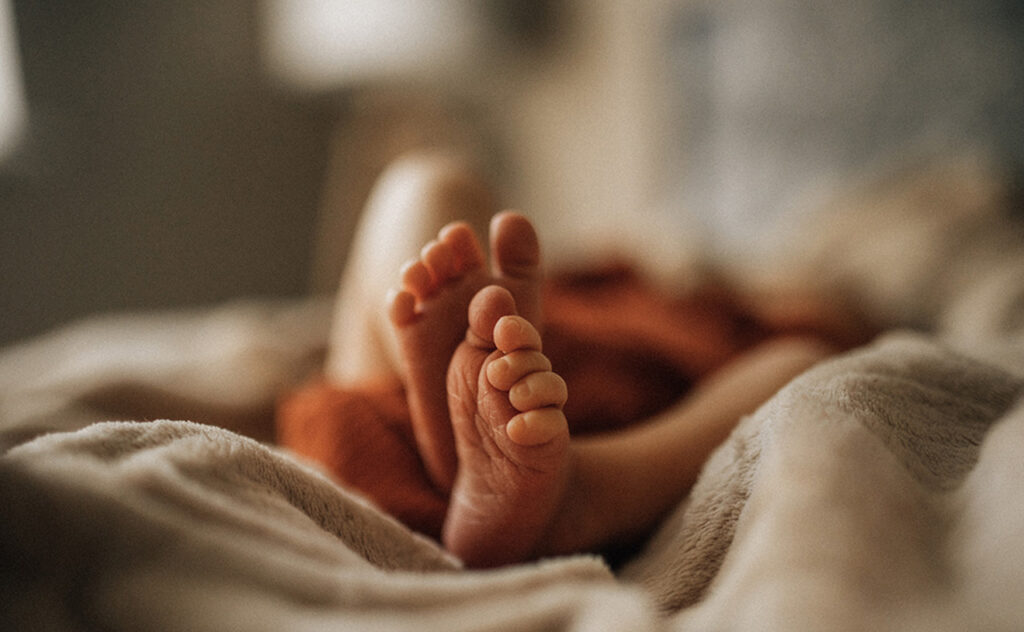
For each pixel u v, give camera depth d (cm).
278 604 22
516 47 97
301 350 58
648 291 59
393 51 90
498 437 28
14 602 22
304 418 35
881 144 83
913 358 30
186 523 23
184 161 105
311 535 25
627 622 22
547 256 90
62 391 45
